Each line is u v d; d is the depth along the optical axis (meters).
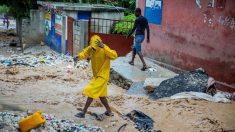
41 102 9.40
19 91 10.77
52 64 15.98
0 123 6.98
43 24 23.19
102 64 8.05
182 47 12.31
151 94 10.27
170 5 12.83
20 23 25.94
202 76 10.19
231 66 10.17
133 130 7.59
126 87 11.33
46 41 22.81
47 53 20.25
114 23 18.86
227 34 10.27
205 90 9.76
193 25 11.69
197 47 11.56
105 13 18.95
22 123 6.85
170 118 8.13
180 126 7.75
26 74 13.59
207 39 11.08
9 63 15.77
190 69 11.96
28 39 23.12
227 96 9.58
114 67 12.52
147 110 8.70
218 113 8.34
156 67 12.95
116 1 24.59
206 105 8.84
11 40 27.17
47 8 22.19
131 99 9.67
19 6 25.62
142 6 14.66
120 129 7.58
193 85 9.88
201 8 11.27
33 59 17.02
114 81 12.12
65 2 25.05
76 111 8.58
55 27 20.73
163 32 13.31
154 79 10.91
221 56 10.54
